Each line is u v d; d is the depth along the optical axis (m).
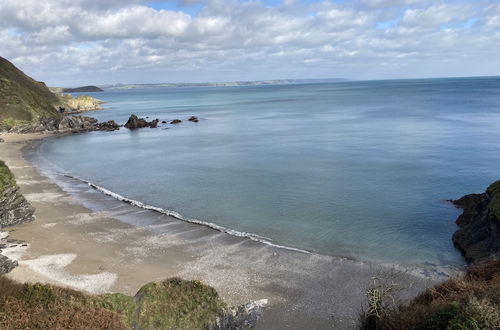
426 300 19.53
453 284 19.88
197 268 27.42
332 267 27.48
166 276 26.12
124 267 27.39
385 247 30.59
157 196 44.84
